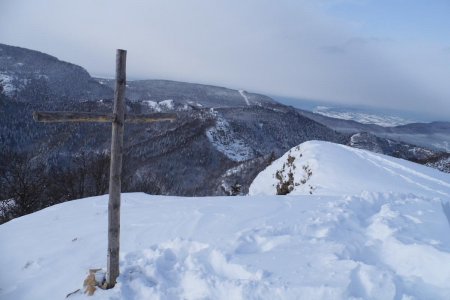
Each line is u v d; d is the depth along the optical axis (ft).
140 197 38.47
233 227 24.38
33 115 14.69
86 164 94.32
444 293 14.82
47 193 87.51
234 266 17.29
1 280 21.53
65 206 37.42
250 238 20.92
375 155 68.44
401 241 18.72
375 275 15.17
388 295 14.40
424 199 29.37
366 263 17.29
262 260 17.60
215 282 16.14
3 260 24.26
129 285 17.24
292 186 66.18
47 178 88.58
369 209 27.40
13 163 84.07
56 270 21.45
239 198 35.27
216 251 18.67
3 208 81.10
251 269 16.78
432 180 56.13
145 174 144.56
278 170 76.28
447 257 16.15
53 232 28.32
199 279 16.52
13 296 19.51
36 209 82.38
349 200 28.76
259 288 15.17
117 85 16.60
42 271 21.61
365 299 14.10
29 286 20.13
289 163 73.82
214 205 31.45
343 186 54.90
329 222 22.77
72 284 19.38
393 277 15.08
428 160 181.68
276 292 14.89
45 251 24.48
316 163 64.08
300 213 26.96
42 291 19.39
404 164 64.08
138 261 19.16
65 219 32.12
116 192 17.21
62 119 15.34
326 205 28.89
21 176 82.99
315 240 19.58
